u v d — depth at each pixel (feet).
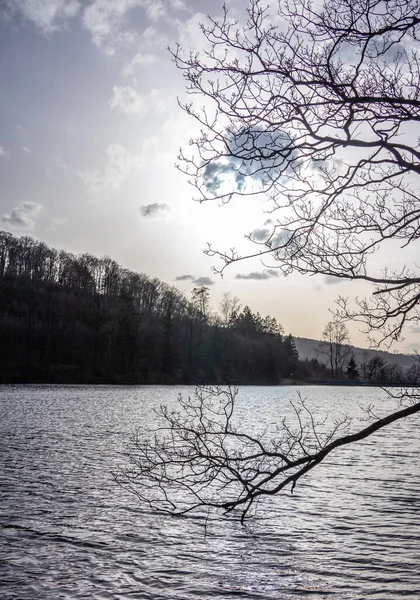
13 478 58.75
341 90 18.78
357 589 32.27
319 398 260.01
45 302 370.32
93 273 431.02
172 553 37.65
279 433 102.83
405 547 39.45
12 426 110.32
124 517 45.52
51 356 344.69
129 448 79.77
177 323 389.19
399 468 71.00
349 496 54.60
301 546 39.58
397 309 20.31
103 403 185.47
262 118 19.72
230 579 33.53
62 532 41.29
